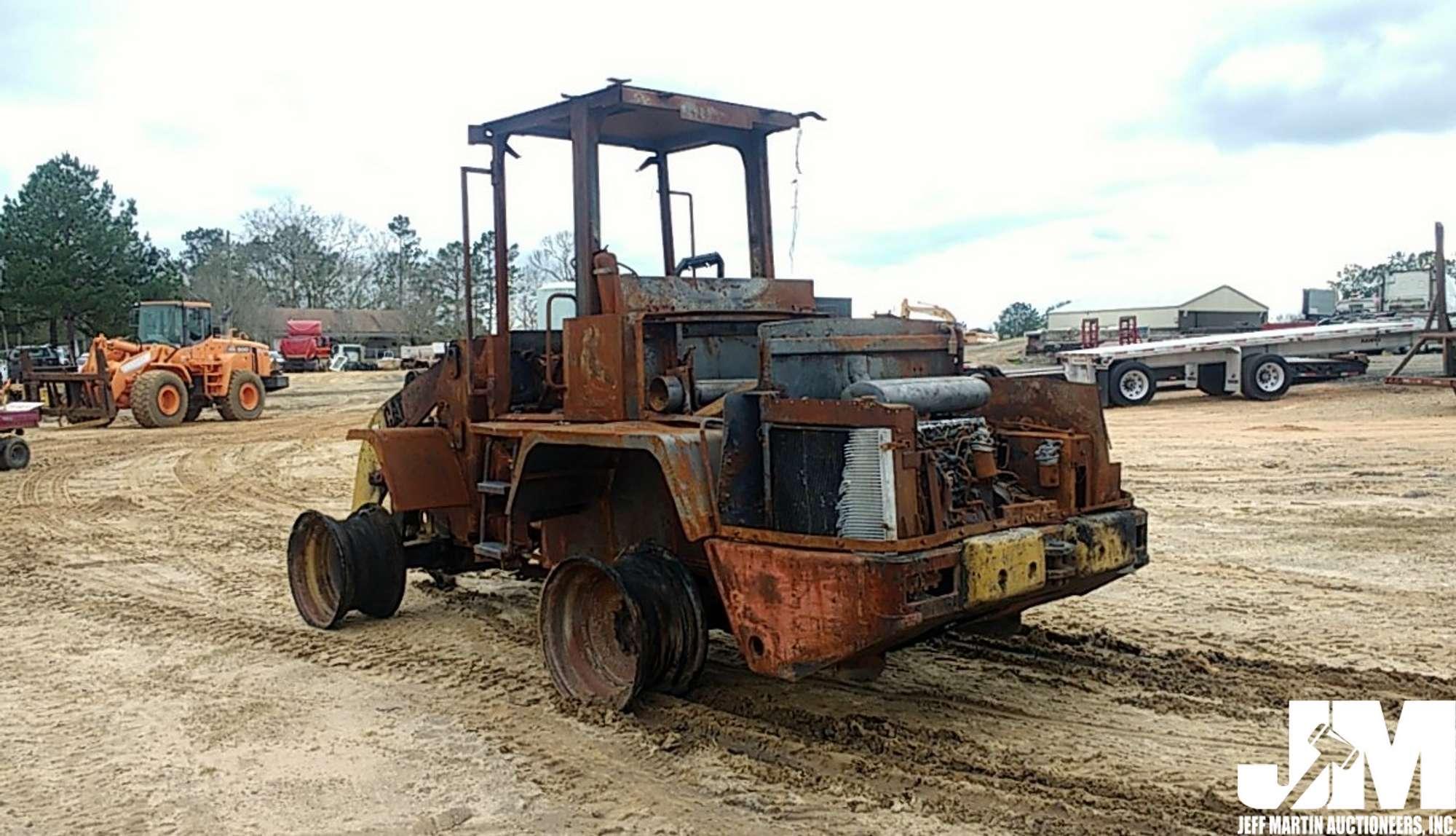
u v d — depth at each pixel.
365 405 32.38
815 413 5.06
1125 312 52.66
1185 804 4.58
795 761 5.12
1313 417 19.23
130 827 4.64
